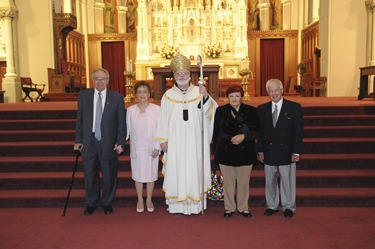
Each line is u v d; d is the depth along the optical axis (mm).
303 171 5703
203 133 4609
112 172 4805
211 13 15703
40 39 13672
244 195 4625
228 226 4332
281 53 18859
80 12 18219
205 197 4801
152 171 4754
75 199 5188
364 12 12680
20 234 4188
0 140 6691
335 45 12969
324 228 4234
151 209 4875
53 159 6062
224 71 15391
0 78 13898
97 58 19000
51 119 7375
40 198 5184
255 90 19000
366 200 5012
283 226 4309
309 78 16016
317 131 6578
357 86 12977
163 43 15953
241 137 4363
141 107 4801
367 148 6160
